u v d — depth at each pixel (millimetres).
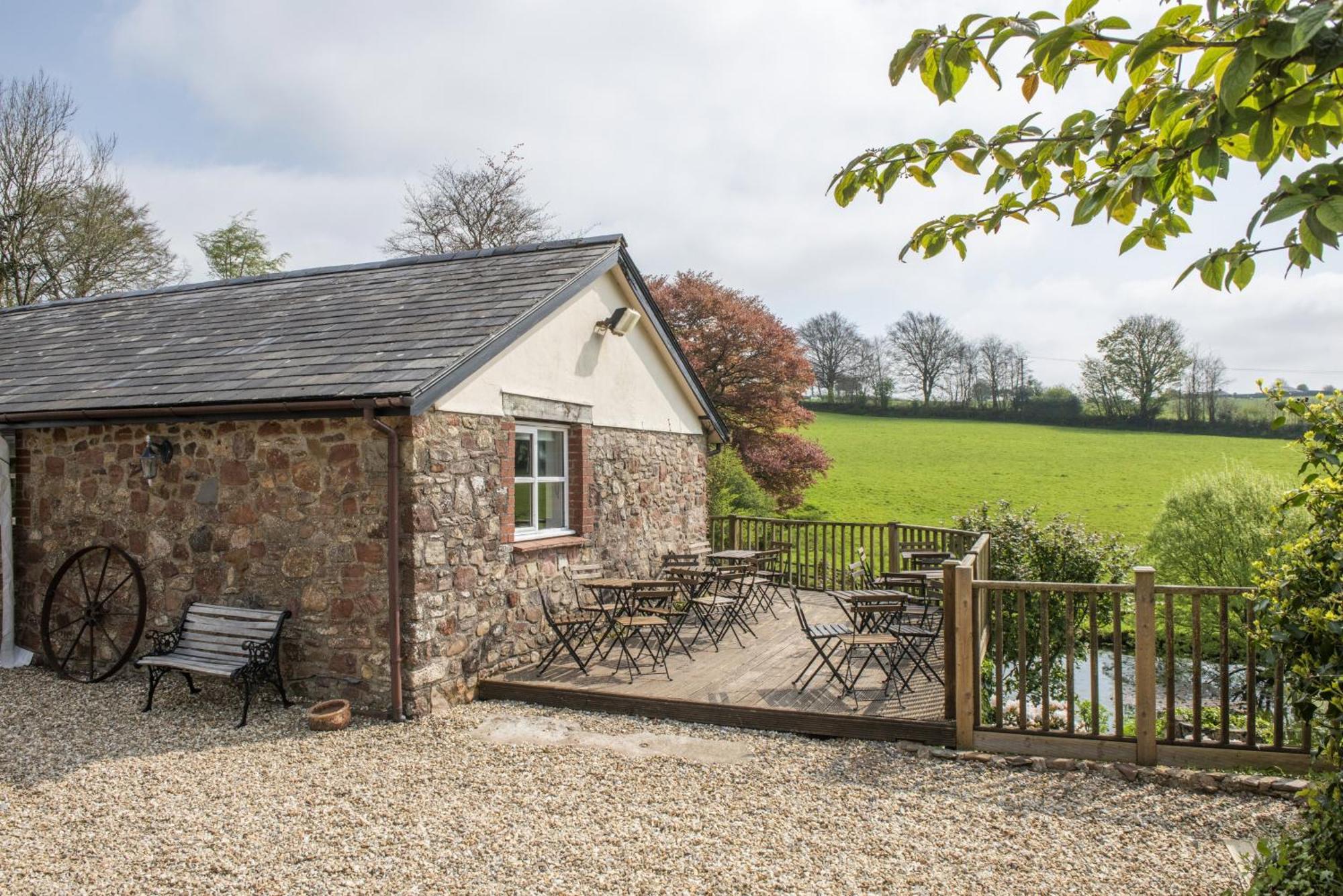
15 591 8844
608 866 4309
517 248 10664
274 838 4660
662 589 9016
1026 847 4508
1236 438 37031
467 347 7445
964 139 2648
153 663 7105
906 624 8469
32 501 8758
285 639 7277
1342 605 3904
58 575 8320
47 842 4621
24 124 22203
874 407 46844
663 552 11836
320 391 6934
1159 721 9047
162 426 7973
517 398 8383
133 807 5094
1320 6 1600
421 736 6410
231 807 5094
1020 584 5949
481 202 28828
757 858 4395
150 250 25484
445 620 7188
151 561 7992
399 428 6875
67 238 23062
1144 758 5551
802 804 5102
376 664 6891
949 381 48625
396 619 6770
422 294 9430
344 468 7051
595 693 7129
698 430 13344
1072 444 36594
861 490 29500
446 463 7250
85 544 8383
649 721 6848
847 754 5969
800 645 9219
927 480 30781
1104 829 4727
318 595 7148
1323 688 4027
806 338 48938
